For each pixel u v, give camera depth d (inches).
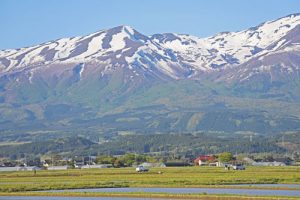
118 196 7751.0
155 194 7696.9
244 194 7578.7
